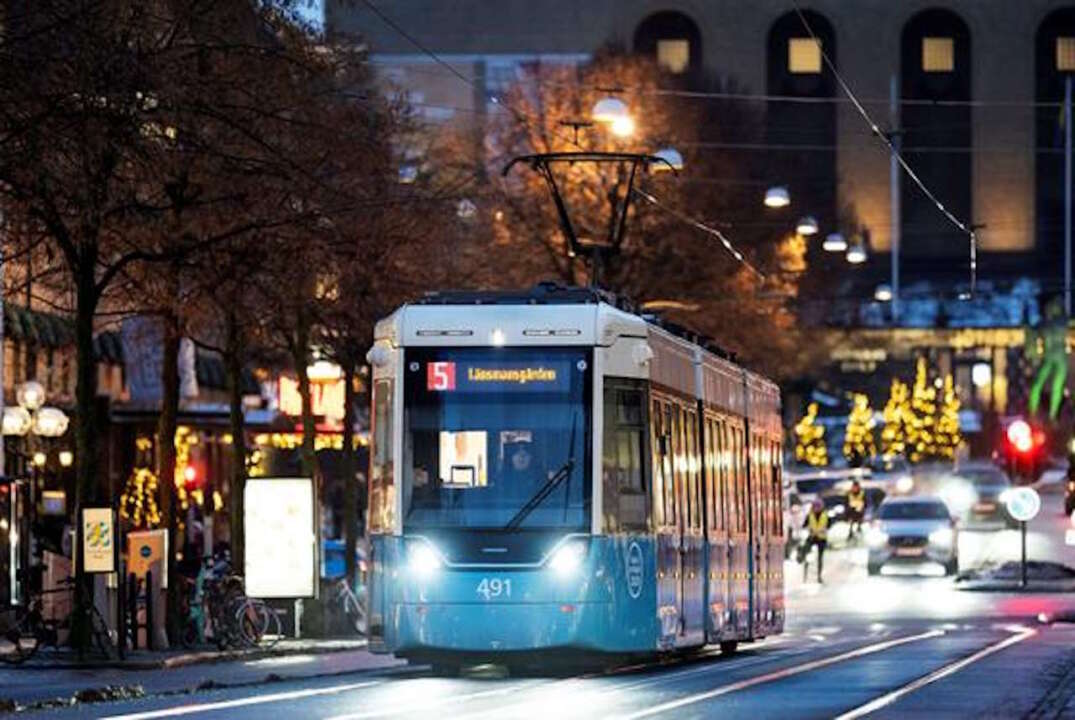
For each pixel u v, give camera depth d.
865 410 176.88
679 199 100.94
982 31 192.12
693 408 43.97
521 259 92.12
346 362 65.12
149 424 74.69
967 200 192.12
